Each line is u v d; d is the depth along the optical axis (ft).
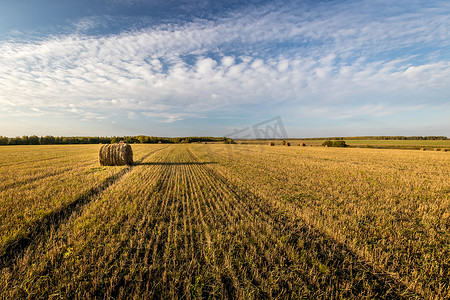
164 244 15.03
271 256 13.46
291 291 10.87
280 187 31.96
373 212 21.44
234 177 39.27
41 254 13.35
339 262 13.30
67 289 10.40
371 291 10.77
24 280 10.89
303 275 11.98
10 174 38.55
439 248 14.82
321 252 14.24
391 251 14.37
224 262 12.88
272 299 10.20
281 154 92.22
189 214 20.66
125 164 54.54
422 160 71.46
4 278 11.05
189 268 12.10
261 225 18.02
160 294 10.39
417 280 11.60
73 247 14.02
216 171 47.03
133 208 21.58
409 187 32.48
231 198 26.30
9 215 19.08
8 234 15.46
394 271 12.46
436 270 12.32
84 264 12.37
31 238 15.49
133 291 10.60
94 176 37.76
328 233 16.79
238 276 11.85
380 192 29.30
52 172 41.16
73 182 32.71
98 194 26.94
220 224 17.99
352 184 34.14
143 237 15.60
